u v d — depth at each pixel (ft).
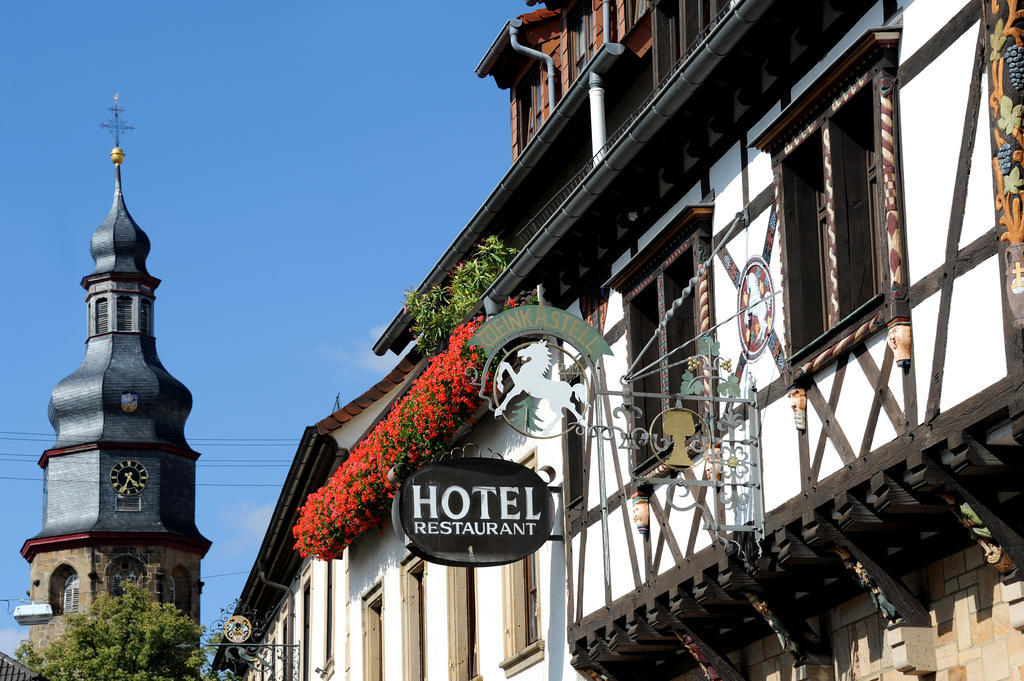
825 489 34.55
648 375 43.37
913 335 31.68
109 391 379.76
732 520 39.01
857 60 33.81
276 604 117.19
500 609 60.95
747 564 38.17
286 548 102.68
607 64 53.31
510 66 70.38
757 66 40.04
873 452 32.76
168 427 385.09
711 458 38.75
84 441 376.27
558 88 65.21
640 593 44.65
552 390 43.70
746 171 40.52
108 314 392.68
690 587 41.86
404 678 72.28
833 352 34.32
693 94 41.68
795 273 36.70
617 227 49.52
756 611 39.91
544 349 43.96
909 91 32.45
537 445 57.93
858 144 35.14
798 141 36.50
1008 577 30.27
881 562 34.53
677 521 42.68
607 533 43.68
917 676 34.42
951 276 30.42
